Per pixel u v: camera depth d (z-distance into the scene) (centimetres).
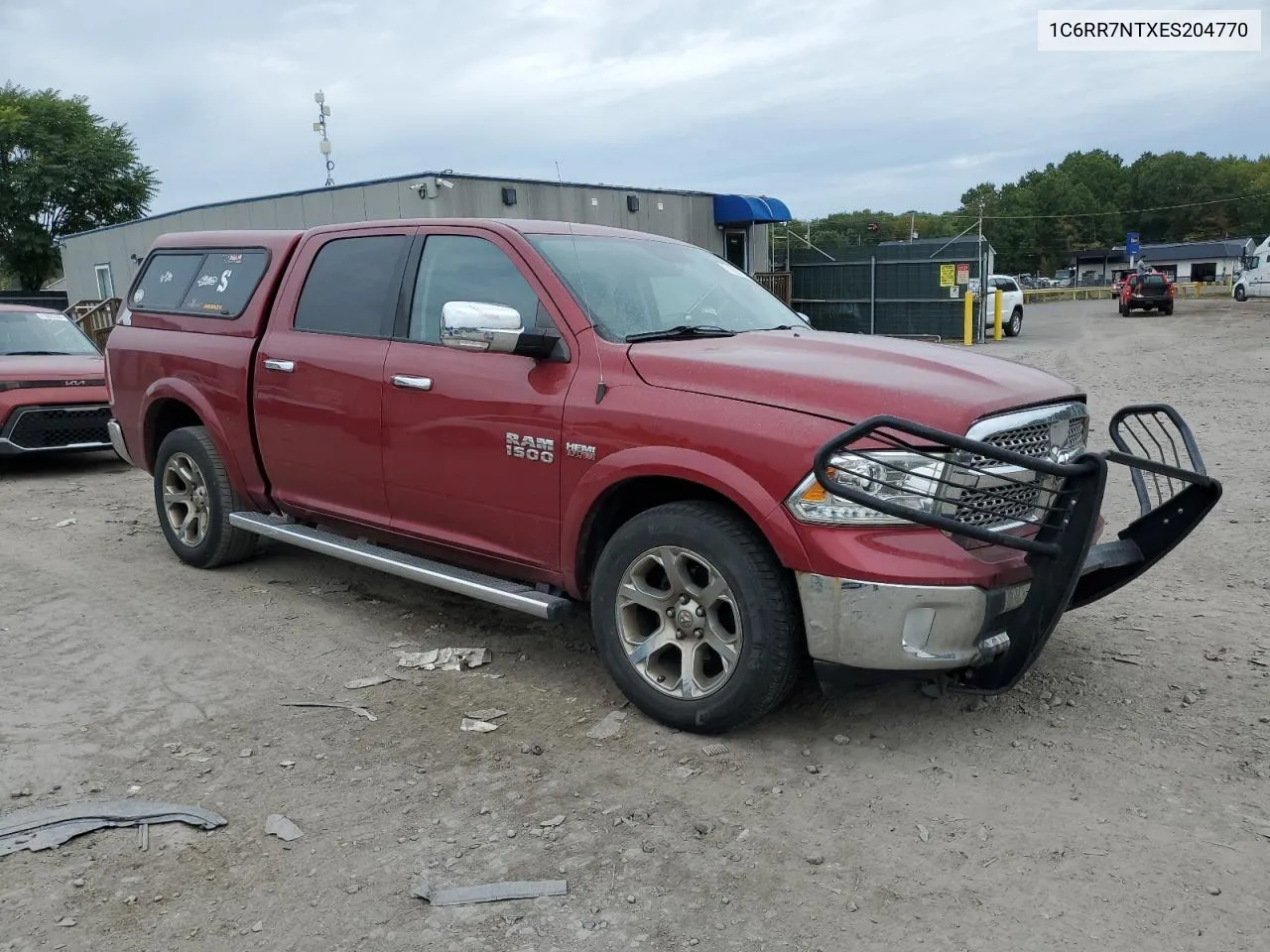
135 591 575
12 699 428
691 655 384
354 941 273
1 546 685
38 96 4712
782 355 398
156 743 388
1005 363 423
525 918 282
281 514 568
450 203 2011
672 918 281
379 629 512
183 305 608
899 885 295
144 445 638
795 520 346
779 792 347
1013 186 14825
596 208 2330
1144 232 14462
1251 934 271
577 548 412
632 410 386
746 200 2628
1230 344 2311
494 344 407
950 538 348
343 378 492
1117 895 288
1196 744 377
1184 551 624
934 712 407
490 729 397
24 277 4722
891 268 2839
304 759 374
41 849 314
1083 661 456
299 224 2244
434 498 461
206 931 278
